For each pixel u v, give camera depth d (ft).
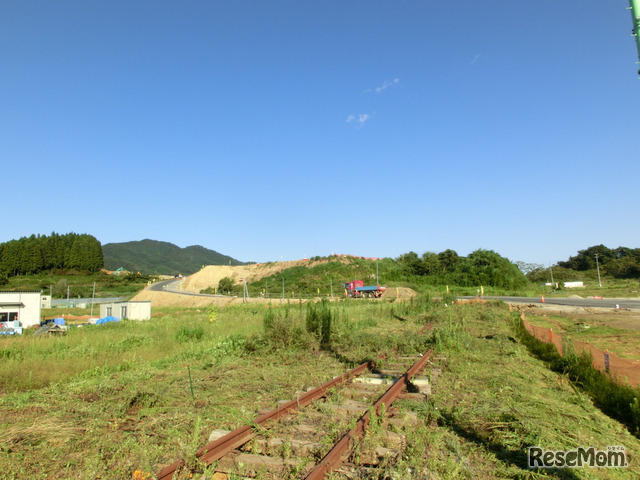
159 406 29.07
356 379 34.99
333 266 323.37
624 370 39.19
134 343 58.18
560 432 23.62
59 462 19.69
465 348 50.65
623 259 360.48
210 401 29.30
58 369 41.37
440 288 256.32
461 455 19.95
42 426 23.88
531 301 166.40
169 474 16.93
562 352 46.21
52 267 459.73
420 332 67.21
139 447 20.71
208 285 355.97
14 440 22.07
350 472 17.49
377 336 57.47
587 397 32.17
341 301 162.71
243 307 155.94
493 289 245.45
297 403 26.76
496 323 87.97
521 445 21.50
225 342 53.62
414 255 351.67
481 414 25.23
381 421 23.16
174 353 52.44
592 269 379.35
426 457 19.20
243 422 23.03
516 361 45.75
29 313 131.95
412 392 31.45
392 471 17.13
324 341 55.16
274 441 20.57
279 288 293.84
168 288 377.09
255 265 400.26
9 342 59.72
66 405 28.81
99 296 356.59
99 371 41.11
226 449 19.76
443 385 33.99
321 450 19.36
